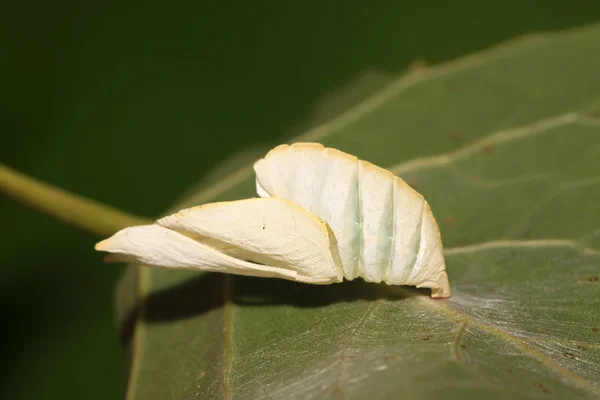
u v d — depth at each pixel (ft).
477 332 0.50
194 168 0.80
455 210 0.56
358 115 0.61
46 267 0.72
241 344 0.51
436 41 0.86
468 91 0.61
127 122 0.79
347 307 0.51
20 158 0.76
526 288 0.52
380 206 0.50
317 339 0.50
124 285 0.57
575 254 0.54
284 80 0.84
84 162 0.77
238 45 0.84
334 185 0.50
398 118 0.61
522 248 0.54
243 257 0.51
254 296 0.52
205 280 0.54
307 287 0.52
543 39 0.62
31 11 0.80
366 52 0.86
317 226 0.50
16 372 0.68
